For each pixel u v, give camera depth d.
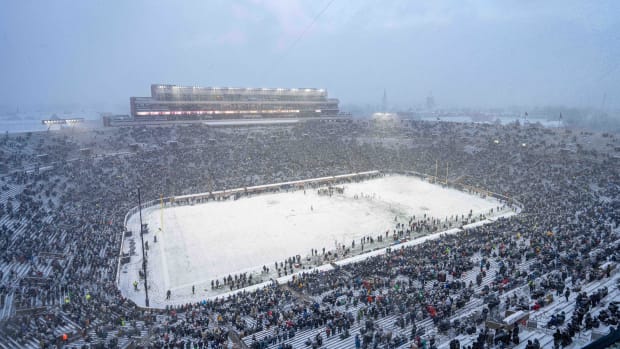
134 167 105.12
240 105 171.38
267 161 123.94
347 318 37.06
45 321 37.53
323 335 35.03
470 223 78.25
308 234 74.88
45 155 98.62
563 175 100.50
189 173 108.56
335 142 148.88
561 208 75.69
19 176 83.88
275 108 182.12
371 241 70.00
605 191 85.44
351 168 127.62
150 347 33.16
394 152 143.00
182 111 157.00
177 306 46.91
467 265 49.22
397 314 38.44
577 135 127.88
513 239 58.97
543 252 50.44
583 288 37.25
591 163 105.06
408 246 62.22
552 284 38.97
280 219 83.94
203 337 34.88
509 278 44.28
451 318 36.16
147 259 62.97
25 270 50.41
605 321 27.08
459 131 156.25
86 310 40.72
